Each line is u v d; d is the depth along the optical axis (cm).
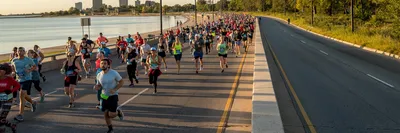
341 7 9144
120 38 2666
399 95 1171
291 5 12131
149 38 3669
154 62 1272
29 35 9056
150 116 951
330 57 2359
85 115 981
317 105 1037
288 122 866
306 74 1636
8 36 8731
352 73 1673
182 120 905
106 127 861
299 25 7119
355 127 820
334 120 880
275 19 10681
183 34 4241
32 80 1105
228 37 2761
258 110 831
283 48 2988
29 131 837
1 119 809
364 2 7431
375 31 3978
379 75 1609
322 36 4594
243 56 2455
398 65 1970
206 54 2666
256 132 670
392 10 3297
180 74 1720
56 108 1070
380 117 902
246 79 1523
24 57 980
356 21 6912
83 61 1739
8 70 817
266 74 1389
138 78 1631
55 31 11025
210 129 821
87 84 1512
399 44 2616
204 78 1583
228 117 922
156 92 1280
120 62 2373
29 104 1100
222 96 1188
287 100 1106
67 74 1077
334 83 1404
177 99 1158
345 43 3550
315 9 10569
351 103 1059
